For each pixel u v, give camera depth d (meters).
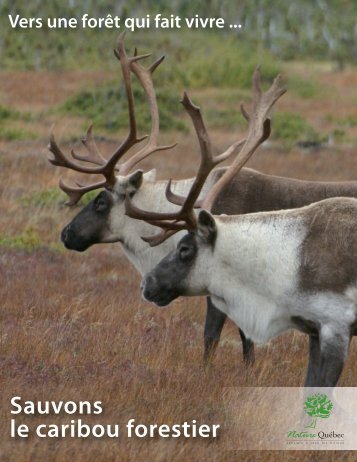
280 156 80.88
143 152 32.69
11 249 43.78
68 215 51.69
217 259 24.86
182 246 25.12
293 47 198.75
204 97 123.19
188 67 141.62
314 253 23.81
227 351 31.03
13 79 124.12
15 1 160.25
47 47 147.75
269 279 24.30
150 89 33.06
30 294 36.34
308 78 154.00
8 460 21.14
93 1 169.25
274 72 148.75
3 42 147.75
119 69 138.62
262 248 24.36
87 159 32.38
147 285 25.36
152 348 29.98
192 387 26.28
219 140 88.62
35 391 25.12
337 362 23.50
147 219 25.41
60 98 110.38
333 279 23.53
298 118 104.19
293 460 22.64
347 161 80.75
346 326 23.52
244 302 24.94
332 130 102.12
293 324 24.67
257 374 28.16
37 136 80.75
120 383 26.14
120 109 93.50
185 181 31.09
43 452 21.61
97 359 28.39
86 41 151.00
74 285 38.53
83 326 32.38
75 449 21.97
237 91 133.50
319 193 30.41
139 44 153.25
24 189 57.09
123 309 35.00
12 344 29.22
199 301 36.97
